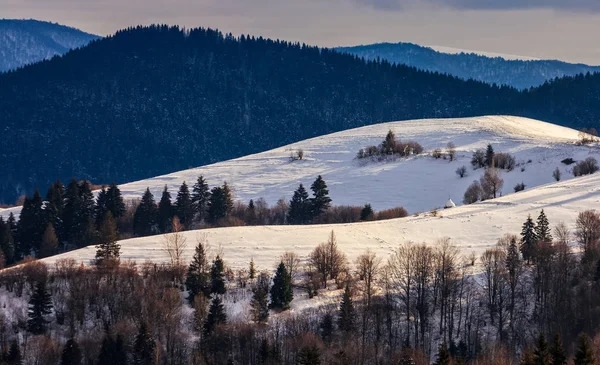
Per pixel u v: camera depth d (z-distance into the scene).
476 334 122.75
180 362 119.00
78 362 118.00
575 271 138.25
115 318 129.00
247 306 131.38
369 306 128.88
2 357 116.62
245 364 117.00
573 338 118.69
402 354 114.69
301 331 121.38
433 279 138.38
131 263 148.00
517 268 139.62
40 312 127.56
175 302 129.75
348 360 111.50
